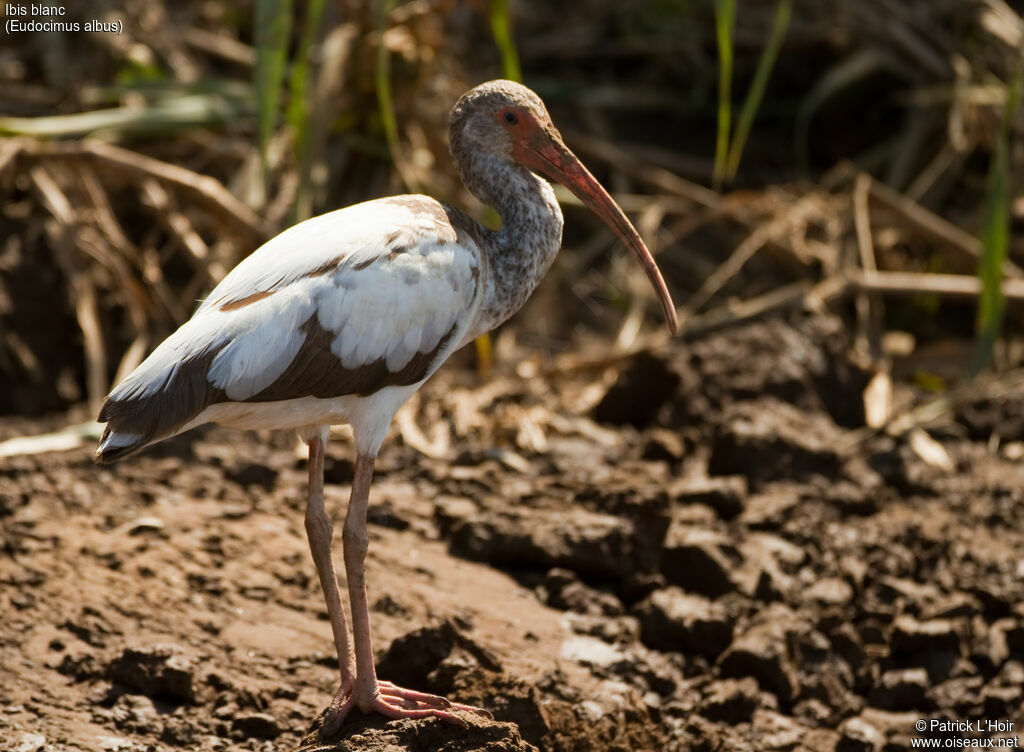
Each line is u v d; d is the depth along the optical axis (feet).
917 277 48.01
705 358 42.04
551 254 28.91
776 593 31.89
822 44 60.59
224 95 50.72
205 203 44.39
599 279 51.60
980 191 55.83
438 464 38.68
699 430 40.63
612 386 42.47
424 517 35.27
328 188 49.32
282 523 34.53
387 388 25.67
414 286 25.21
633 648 30.76
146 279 45.73
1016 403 42.27
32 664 28.14
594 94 58.44
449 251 25.89
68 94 51.21
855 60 56.59
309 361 24.49
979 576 33.65
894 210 50.34
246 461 37.09
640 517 33.71
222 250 46.21
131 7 54.80
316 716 26.71
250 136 51.16
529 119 28.71
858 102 60.29
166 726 26.63
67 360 44.14
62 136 48.75
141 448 23.73
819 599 32.17
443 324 25.76
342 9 49.19
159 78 51.65
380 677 27.37
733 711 28.91
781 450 37.78
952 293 46.78
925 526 35.65
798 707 29.53
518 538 33.22
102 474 36.50
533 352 47.57
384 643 29.35
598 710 27.40
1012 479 38.78
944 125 57.16
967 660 30.76
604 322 49.85
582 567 32.89
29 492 35.12
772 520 35.04
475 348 47.26
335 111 48.67
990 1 57.06
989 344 43.21
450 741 23.73
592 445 40.32
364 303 24.75
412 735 23.66
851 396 43.01
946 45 57.06
